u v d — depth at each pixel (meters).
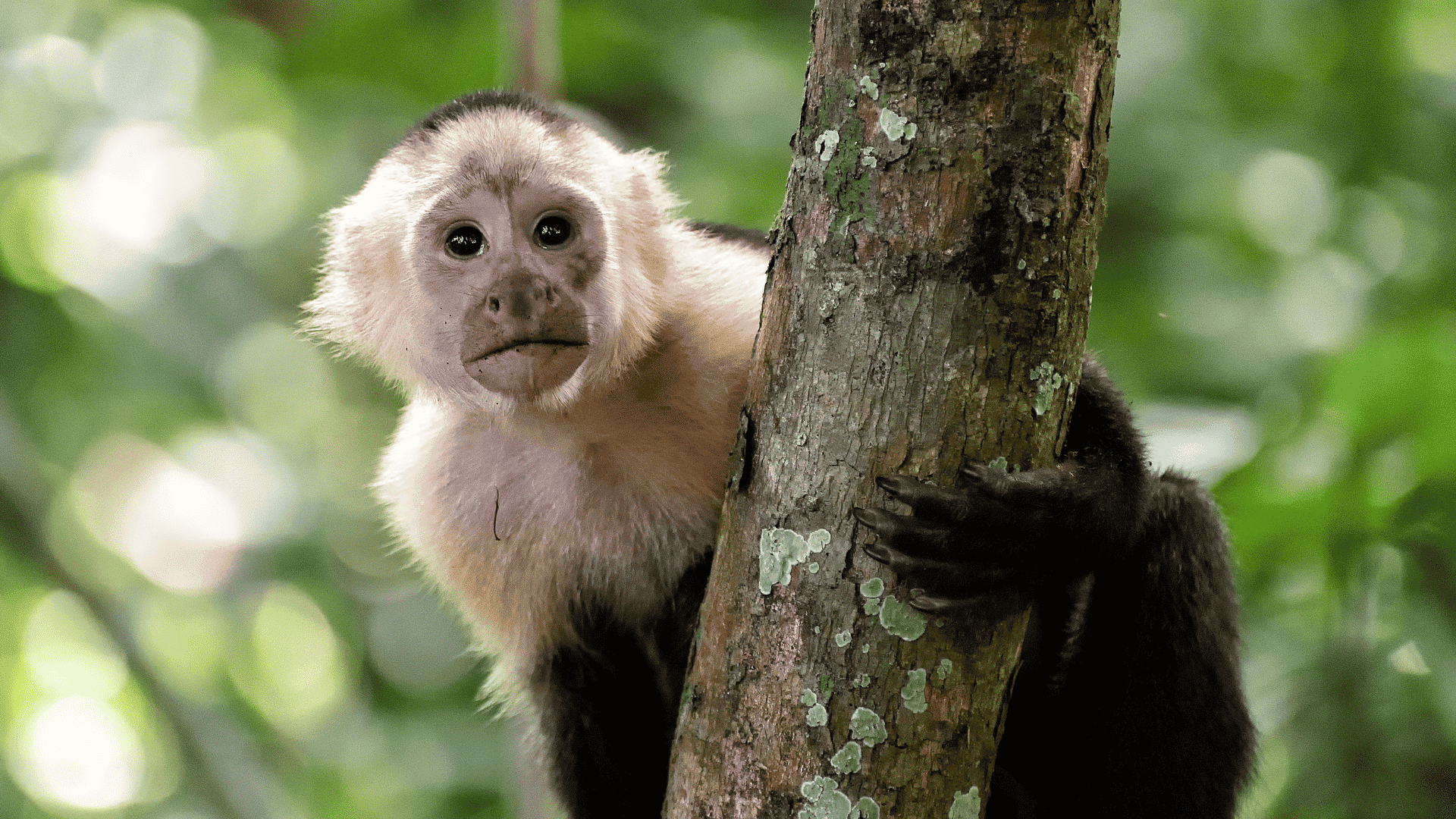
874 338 5.24
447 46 15.27
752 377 5.69
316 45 15.55
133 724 17.73
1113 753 7.94
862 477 5.29
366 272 8.54
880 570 5.27
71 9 17.02
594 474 8.15
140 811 15.93
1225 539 8.13
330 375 18.38
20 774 16.86
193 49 17.25
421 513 8.56
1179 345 13.59
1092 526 5.94
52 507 13.97
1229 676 7.86
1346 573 8.84
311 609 18.34
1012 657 5.57
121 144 16.81
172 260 16.66
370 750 14.62
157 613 17.58
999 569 5.45
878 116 5.17
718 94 14.45
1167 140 14.36
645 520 8.16
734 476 5.68
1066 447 6.56
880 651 5.25
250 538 16.05
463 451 8.43
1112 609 7.77
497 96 8.54
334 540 16.36
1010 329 5.18
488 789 13.80
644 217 8.39
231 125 18.09
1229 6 14.54
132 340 16.17
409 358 8.32
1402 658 8.73
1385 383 8.73
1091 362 6.99
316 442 18.30
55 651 17.94
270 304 17.22
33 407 16.11
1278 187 14.67
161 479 16.78
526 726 9.42
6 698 17.58
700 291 8.16
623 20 14.98
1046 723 8.27
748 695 5.43
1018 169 5.09
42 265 16.09
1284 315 13.50
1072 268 5.23
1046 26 5.04
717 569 5.71
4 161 16.25
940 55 5.07
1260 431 9.11
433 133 8.39
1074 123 5.12
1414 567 8.76
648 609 8.50
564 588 8.48
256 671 18.11
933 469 5.26
